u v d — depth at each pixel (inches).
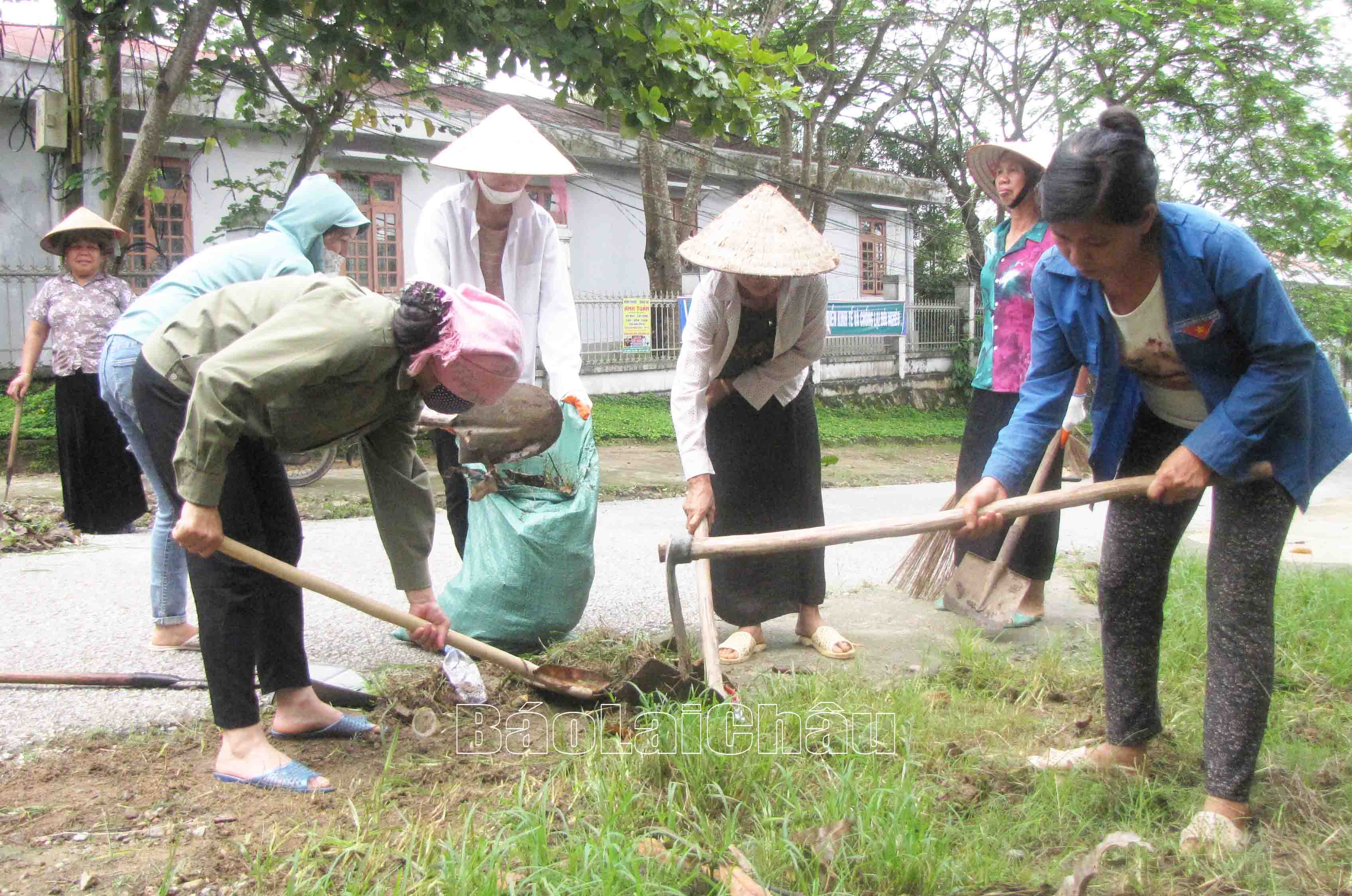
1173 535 114.2
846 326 890.7
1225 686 104.0
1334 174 859.4
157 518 159.6
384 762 121.5
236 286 119.0
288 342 104.3
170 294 142.2
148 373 117.6
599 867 87.0
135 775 116.9
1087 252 97.5
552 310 173.3
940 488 471.2
